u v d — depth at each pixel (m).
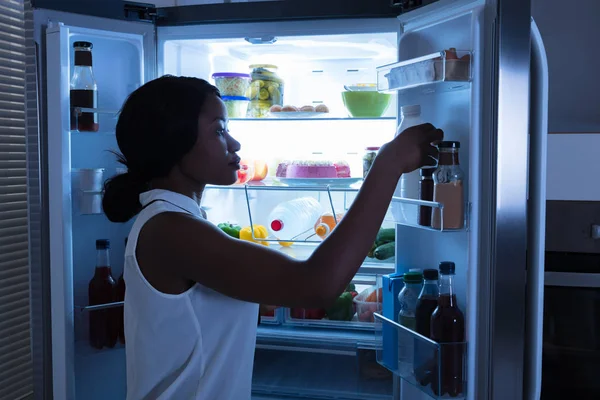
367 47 1.91
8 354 2.26
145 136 0.89
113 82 1.78
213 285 0.80
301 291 0.75
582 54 2.13
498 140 1.19
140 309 0.86
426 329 1.40
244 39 1.79
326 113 1.84
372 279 1.96
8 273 2.25
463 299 1.42
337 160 1.95
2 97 2.19
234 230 2.01
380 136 2.08
